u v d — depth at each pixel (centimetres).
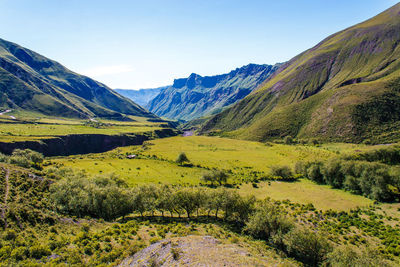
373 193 8525
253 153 17725
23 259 2717
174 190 6844
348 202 8244
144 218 5709
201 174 11819
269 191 9638
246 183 10706
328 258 4000
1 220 3362
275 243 4625
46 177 7000
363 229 5997
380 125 19650
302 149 18088
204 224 5325
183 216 6319
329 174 10462
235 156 16675
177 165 13438
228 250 3183
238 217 5947
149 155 16038
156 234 4238
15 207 3869
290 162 14788
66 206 5106
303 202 8294
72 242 3478
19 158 9156
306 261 4097
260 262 2939
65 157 16600
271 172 12119
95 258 3075
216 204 5984
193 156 16438
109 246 3462
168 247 3125
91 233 3966
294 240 4325
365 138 19050
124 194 6081
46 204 4891
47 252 2983
